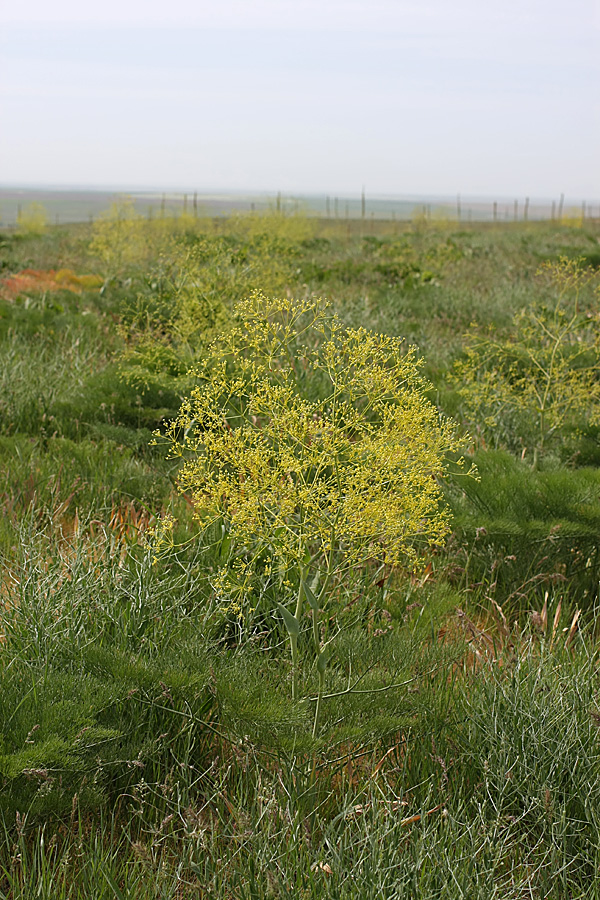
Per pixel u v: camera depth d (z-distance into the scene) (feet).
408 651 9.29
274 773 8.33
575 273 19.17
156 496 15.56
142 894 7.09
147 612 10.10
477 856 7.47
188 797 8.14
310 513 8.11
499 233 107.65
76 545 11.38
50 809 7.61
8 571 11.25
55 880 7.24
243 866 7.14
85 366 24.35
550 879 7.39
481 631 10.71
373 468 8.05
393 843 7.21
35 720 8.04
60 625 9.87
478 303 38.65
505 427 19.90
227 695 7.91
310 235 85.35
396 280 50.19
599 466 17.47
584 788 8.14
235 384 8.80
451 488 15.03
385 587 11.04
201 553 11.19
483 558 13.57
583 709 8.90
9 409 20.45
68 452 17.60
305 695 8.52
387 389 8.25
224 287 24.86
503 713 8.94
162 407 20.21
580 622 12.00
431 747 8.70
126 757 8.28
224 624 10.46
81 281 45.34
